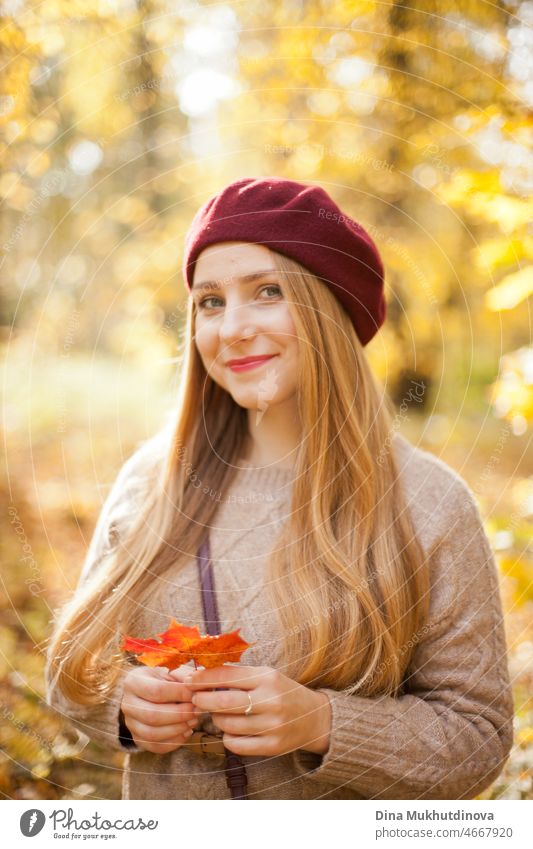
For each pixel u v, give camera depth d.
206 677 1.36
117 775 2.32
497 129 2.33
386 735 1.44
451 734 1.49
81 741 2.37
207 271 1.54
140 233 5.23
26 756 2.30
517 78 2.65
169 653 1.27
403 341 4.44
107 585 1.64
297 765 1.49
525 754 2.17
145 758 1.59
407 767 1.44
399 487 1.62
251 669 1.38
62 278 5.36
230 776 1.49
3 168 3.29
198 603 1.58
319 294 1.55
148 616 1.61
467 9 2.86
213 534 1.64
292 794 1.53
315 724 1.41
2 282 5.21
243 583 1.57
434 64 3.16
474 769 1.52
